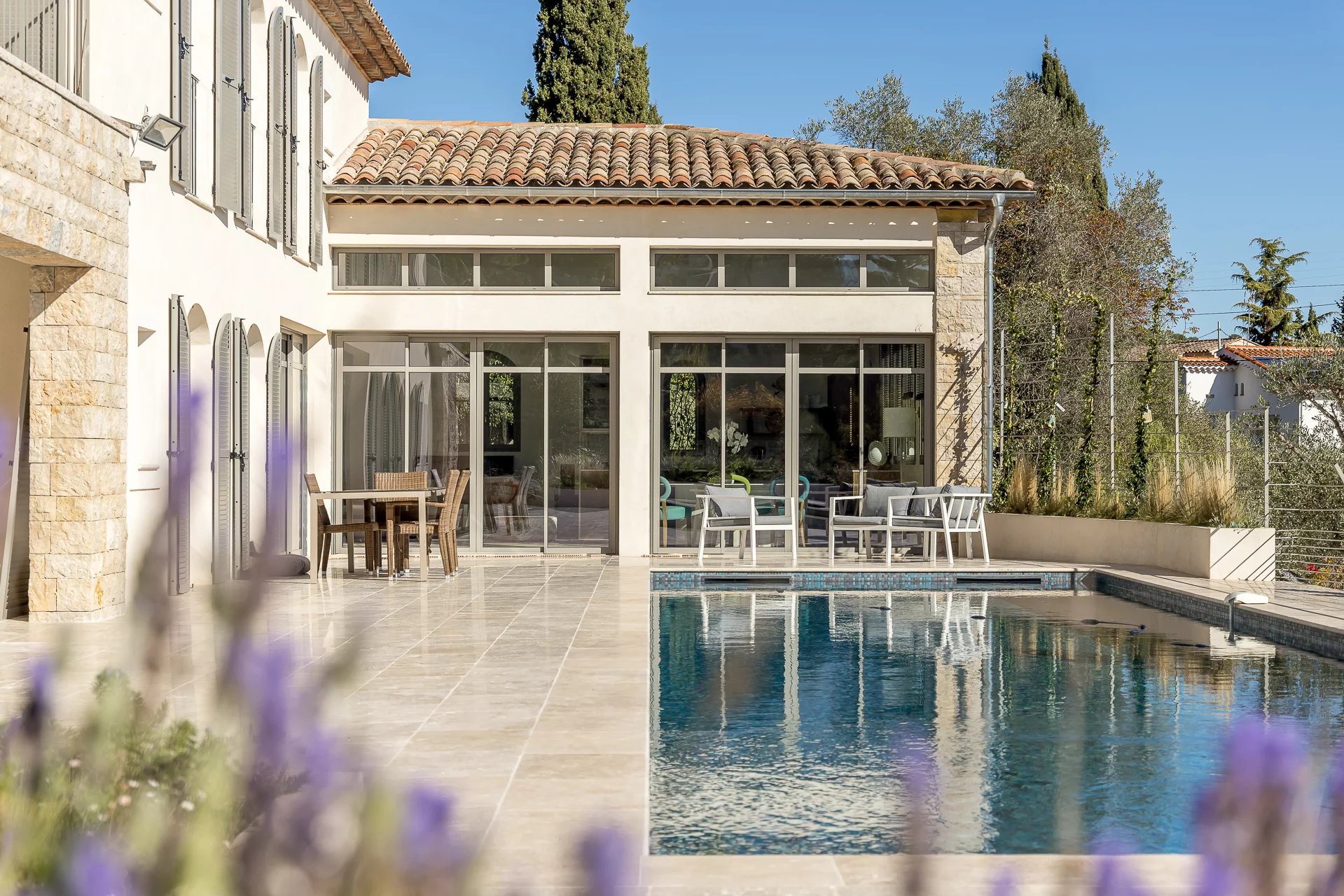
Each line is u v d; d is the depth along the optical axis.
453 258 15.26
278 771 1.07
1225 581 11.52
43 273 8.77
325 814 1.06
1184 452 13.54
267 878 1.07
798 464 15.43
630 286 15.16
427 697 6.23
